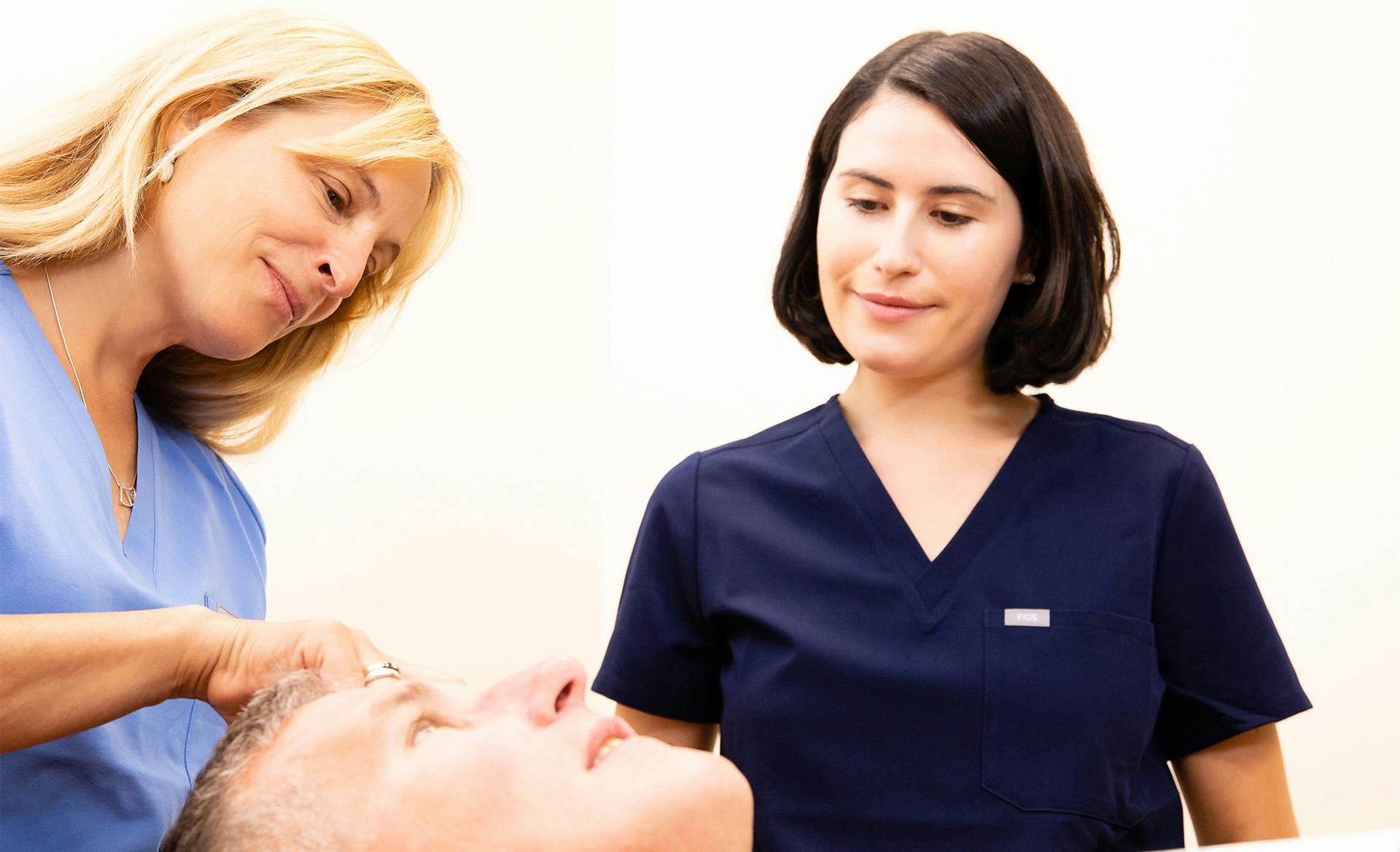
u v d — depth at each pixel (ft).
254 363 3.82
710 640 3.34
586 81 6.75
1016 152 2.88
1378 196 4.18
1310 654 4.37
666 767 2.04
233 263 3.10
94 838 2.89
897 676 2.92
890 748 2.91
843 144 3.01
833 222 2.98
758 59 5.96
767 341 5.94
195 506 3.57
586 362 6.72
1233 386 4.54
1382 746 4.21
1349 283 4.26
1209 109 4.58
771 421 5.92
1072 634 2.92
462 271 6.53
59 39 5.11
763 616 3.10
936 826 2.85
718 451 3.42
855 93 3.05
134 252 3.06
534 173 6.68
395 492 6.33
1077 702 2.87
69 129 3.24
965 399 3.26
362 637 2.56
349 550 6.21
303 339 3.87
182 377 3.74
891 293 2.89
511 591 6.57
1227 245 4.55
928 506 3.14
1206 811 3.16
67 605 2.77
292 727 2.14
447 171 3.69
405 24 6.41
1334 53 4.26
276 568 6.03
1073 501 3.07
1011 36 5.06
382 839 1.96
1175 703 3.13
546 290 6.69
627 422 6.47
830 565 3.11
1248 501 4.52
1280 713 3.02
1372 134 4.18
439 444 6.45
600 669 3.40
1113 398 4.83
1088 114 4.86
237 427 4.06
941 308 2.90
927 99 2.86
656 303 6.34
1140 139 4.75
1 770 2.75
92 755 2.86
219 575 3.56
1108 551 3.00
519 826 1.96
